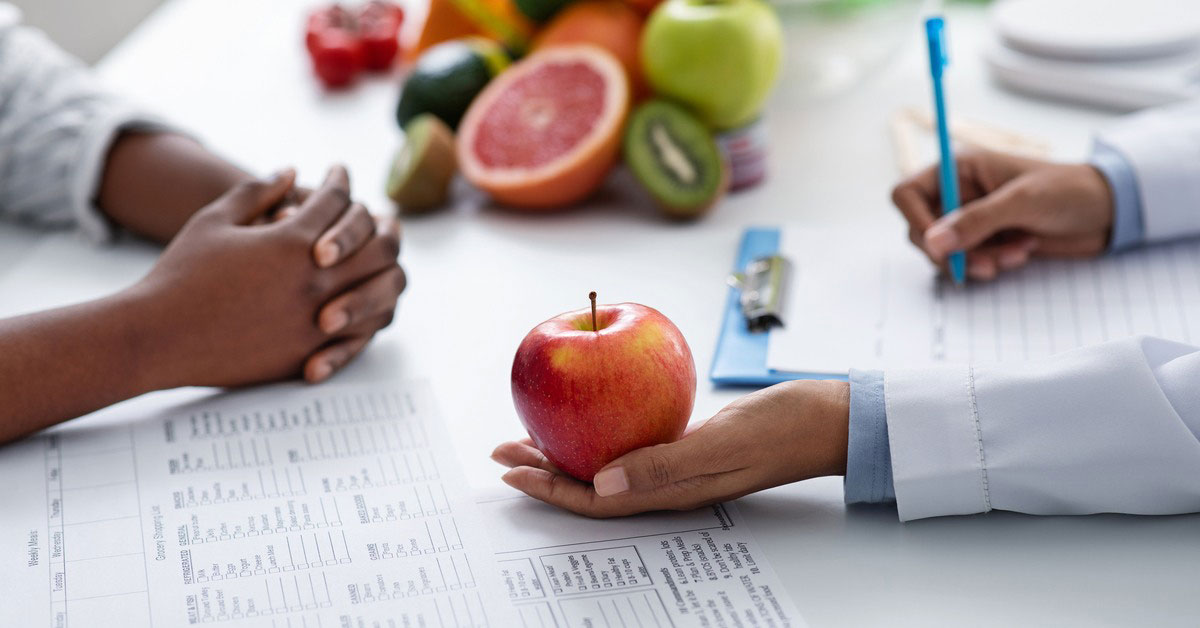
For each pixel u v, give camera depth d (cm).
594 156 158
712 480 127
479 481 131
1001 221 144
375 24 186
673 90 159
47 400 135
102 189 156
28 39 163
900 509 127
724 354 140
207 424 137
